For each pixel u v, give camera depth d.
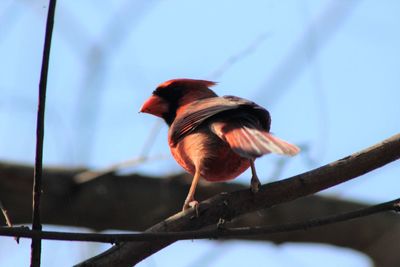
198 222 7.03
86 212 12.80
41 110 6.32
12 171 12.41
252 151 6.68
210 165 7.75
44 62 6.27
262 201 7.16
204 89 9.76
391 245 14.27
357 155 7.19
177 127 8.21
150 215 12.97
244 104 7.88
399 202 6.67
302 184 7.17
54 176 12.60
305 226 6.54
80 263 6.67
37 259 6.39
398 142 7.14
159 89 9.85
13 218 12.52
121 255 6.70
